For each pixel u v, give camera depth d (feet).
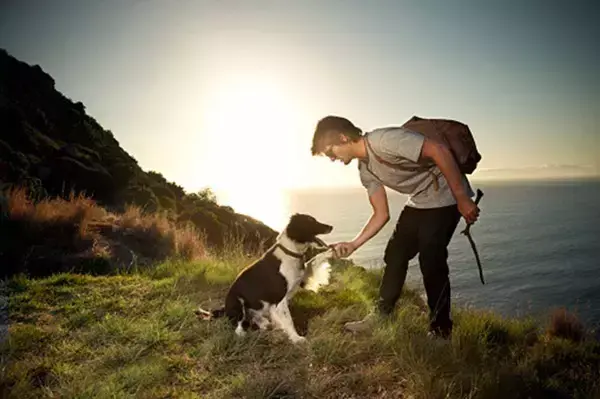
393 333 12.66
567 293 305.12
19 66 78.69
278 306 13.56
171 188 81.30
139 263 31.50
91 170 55.67
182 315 15.11
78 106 85.35
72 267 27.37
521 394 10.34
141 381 10.84
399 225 13.28
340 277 21.18
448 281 12.69
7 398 10.02
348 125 11.64
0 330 14.24
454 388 10.05
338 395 10.14
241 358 12.08
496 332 15.37
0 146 50.03
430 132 11.44
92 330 14.17
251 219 70.08
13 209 33.22
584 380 11.79
